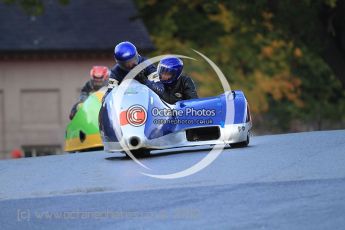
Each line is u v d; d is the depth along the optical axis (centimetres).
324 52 10394
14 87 15938
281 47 13725
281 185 3403
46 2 16550
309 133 5462
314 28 10056
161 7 12862
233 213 3041
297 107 14412
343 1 10094
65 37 15912
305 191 3266
